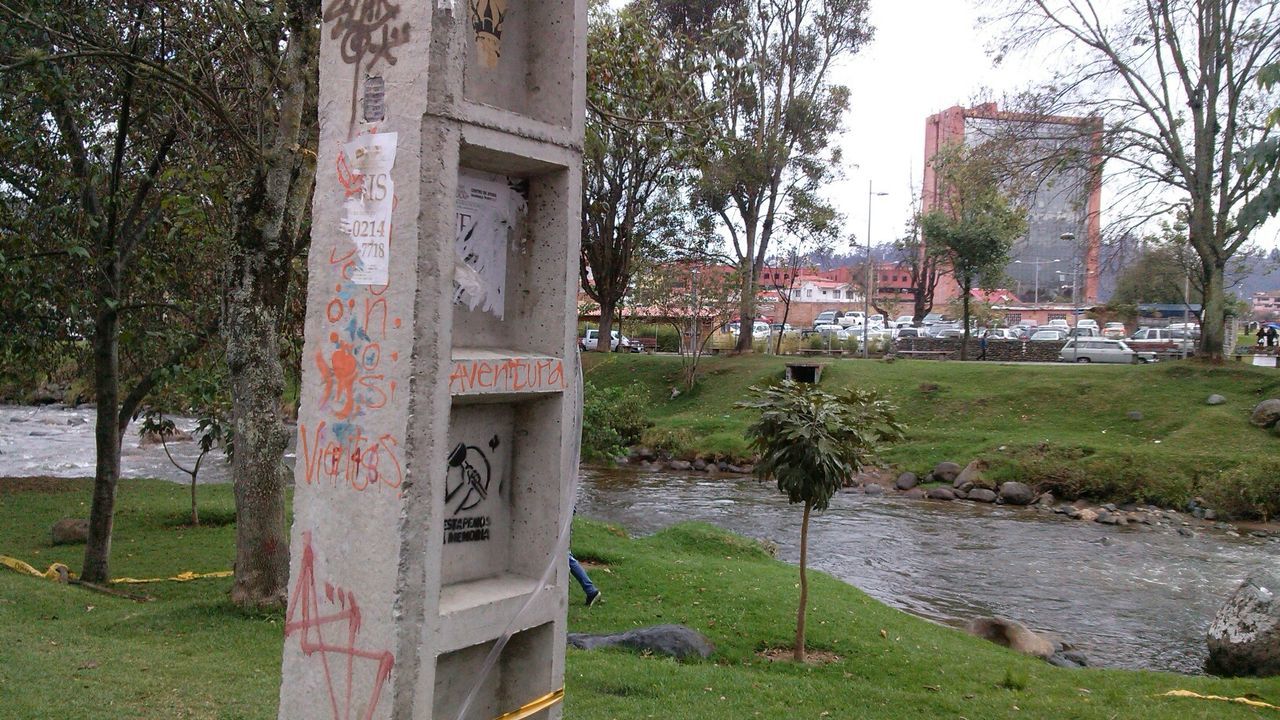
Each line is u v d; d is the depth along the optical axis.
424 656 3.37
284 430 9.80
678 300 38.50
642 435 32.28
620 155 30.72
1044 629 14.01
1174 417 27.75
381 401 3.40
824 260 60.81
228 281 9.48
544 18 4.03
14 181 10.66
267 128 9.62
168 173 10.49
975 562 18.36
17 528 15.96
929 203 57.56
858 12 37.19
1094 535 20.94
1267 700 8.70
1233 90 27.38
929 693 8.69
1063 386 31.34
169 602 10.35
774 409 9.44
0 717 5.95
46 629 8.61
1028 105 28.69
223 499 19.05
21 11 10.07
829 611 11.34
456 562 3.81
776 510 23.47
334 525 3.51
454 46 3.43
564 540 3.91
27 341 10.98
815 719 7.57
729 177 36.25
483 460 3.92
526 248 4.03
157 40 11.23
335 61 3.62
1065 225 53.25
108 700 6.54
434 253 3.38
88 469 24.67
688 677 8.46
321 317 3.60
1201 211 29.92
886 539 20.39
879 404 9.91
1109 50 27.84
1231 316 44.53
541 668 3.91
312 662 3.55
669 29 32.06
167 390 14.13
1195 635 13.77
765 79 37.00
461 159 3.72
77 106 11.07
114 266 11.21
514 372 3.70
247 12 9.52
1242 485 22.86
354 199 3.52
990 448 27.08
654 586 12.02
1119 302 53.84
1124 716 8.02
